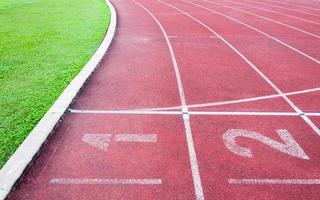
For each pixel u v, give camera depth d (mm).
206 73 4582
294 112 3486
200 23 8180
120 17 8727
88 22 7555
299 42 6594
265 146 2814
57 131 2951
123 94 3791
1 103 3326
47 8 9609
